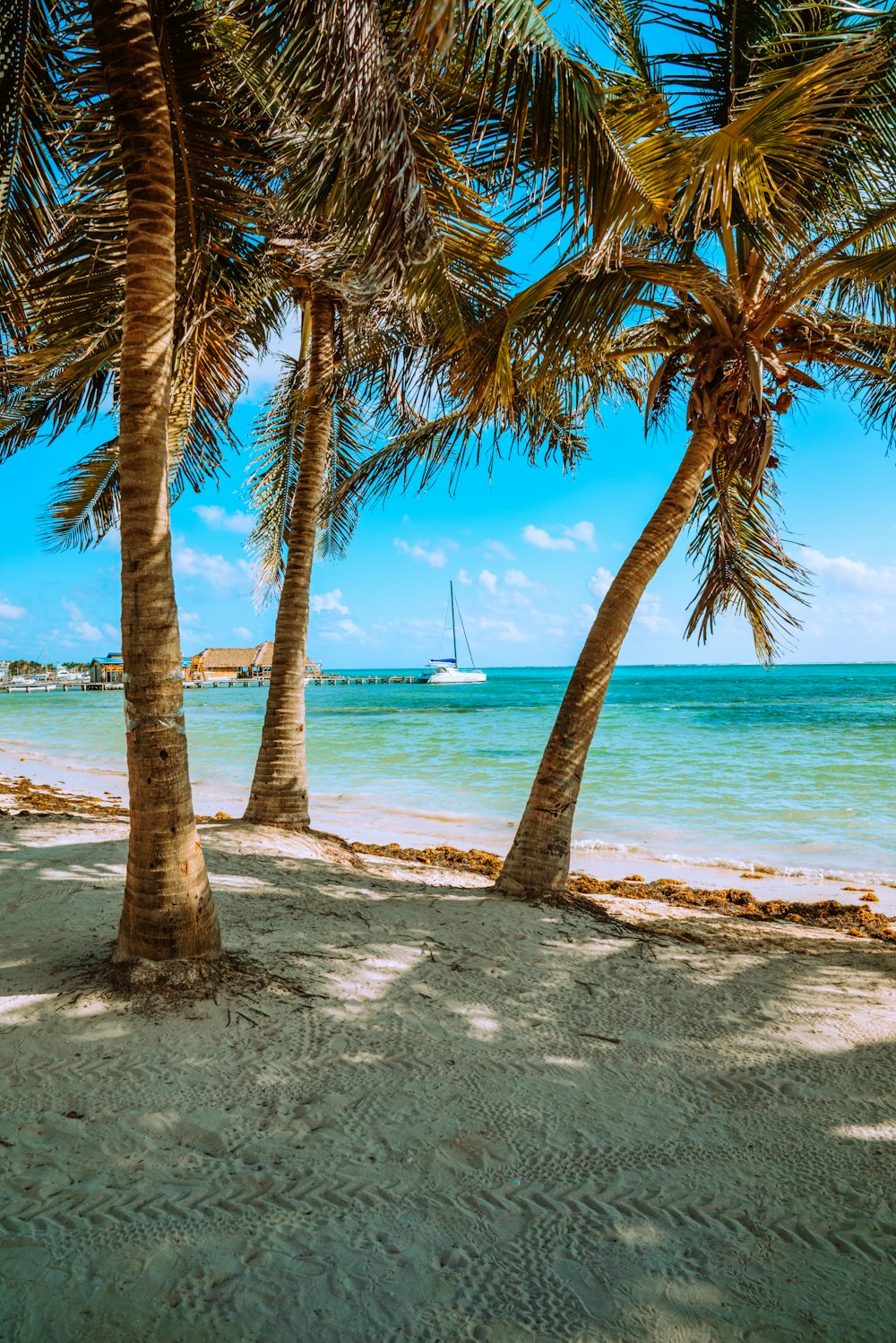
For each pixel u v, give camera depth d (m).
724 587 8.03
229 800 13.45
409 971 4.40
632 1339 2.00
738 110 5.12
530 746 22.53
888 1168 2.78
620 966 4.80
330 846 8.00
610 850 9.84
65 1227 2.29
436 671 111.19
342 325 7.80
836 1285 2.22
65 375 6.30
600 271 5.57
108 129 4.38
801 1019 4.10
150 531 3.79
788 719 31.98
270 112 4.44
